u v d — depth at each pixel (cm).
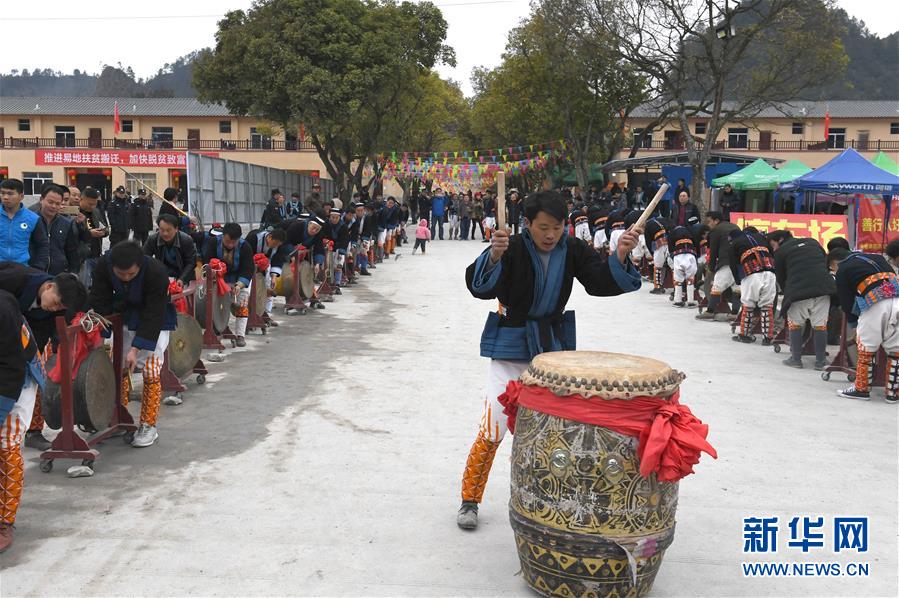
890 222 1914
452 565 409
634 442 346
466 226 3200
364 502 488
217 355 895
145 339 564
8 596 369
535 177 4153
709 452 335
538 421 362
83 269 1098
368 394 750
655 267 1577
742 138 5091
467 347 992
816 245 912
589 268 420
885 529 464
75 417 541
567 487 350
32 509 471
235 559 410
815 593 390
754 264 1038
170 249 784
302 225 1292
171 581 386
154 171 4831
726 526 464
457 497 500
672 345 1038
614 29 2856
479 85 4528
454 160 3659
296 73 2886
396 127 3481
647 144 5072
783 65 2778
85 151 3139
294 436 618
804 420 693
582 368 356
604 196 2764
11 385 405
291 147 5150
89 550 418
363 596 375
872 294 749
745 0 2727
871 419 701
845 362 850
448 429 641
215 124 5297
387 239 2325
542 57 3384
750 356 977
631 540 349
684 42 2911
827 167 1881
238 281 958
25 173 4884
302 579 390
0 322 400
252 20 2978
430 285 1680
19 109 5284
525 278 419
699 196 2802
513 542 438
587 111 3503
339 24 2939
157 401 599
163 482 518
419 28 3244
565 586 362
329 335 1075
